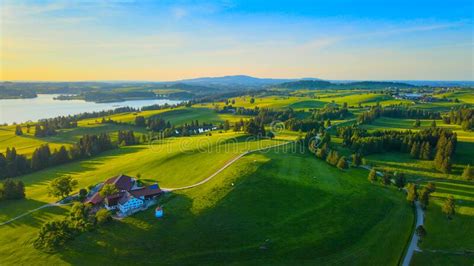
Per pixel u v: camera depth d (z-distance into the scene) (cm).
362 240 7750
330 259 7000
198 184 10188
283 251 7119
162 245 7188
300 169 11738
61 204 9900
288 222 8175
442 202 10162
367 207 9350
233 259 6838
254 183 9956
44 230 7619
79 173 13512
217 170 11269
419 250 7519
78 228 7769
